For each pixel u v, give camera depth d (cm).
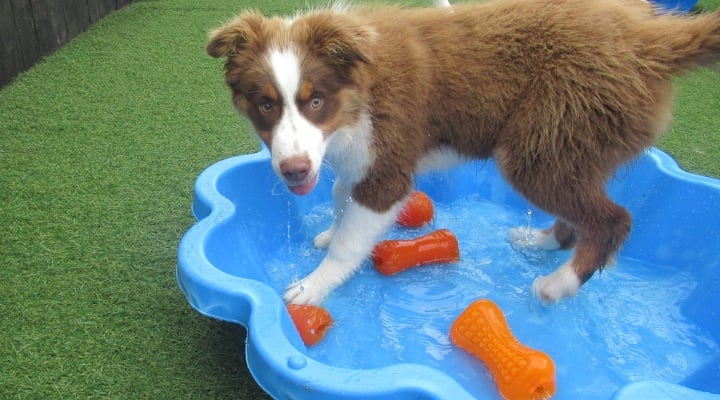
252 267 133
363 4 132
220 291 109
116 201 149
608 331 124
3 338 117
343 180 128
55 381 111
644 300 131
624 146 117
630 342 123
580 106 114
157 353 116
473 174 158
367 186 124
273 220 143
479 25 120
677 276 135
